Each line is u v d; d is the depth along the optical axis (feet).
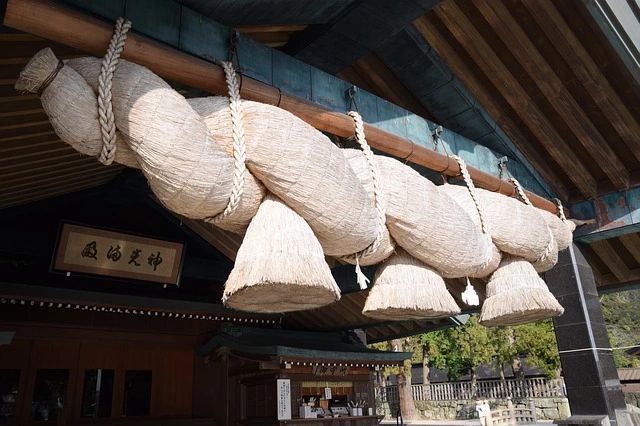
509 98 14.35
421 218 7.16
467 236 7.63
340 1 8.98
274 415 28.02
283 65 8.41
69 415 26.04
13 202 18.67
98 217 25.50
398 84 15.15
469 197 9.31
